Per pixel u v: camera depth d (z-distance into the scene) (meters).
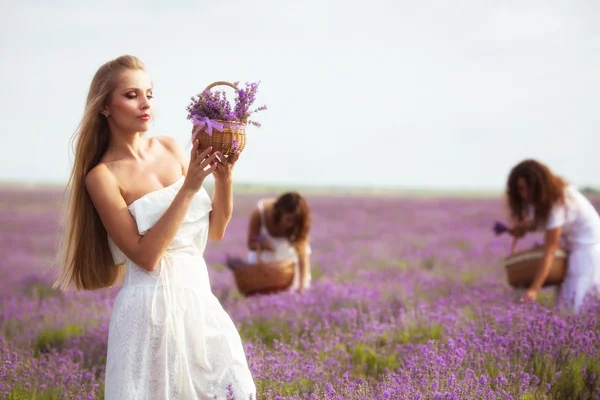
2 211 31.81
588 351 4.64
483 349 4.79
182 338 3.14
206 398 3.16
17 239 19.72
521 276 6.55
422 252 14.56
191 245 3.33
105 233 3.43
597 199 31.06
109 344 3.19
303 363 4.96
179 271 3.22
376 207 35.06
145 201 3.21
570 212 6.24
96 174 3.21
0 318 7.84
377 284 8.73
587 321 5.25
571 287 6.31
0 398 4.56
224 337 3.24
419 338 5.76
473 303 6.94
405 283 8.72
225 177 3.36
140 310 3.12
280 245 8.30
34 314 7.82
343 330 6.42
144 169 3.35
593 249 6.25
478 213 28.94
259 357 4.84
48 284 11.17
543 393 4.11
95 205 3.22
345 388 4.15
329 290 8.02
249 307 7.47
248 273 8.05
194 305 3.20
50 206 36.12
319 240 18.47
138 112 3.26
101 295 9.27
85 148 3.32
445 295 8.10
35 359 5.34
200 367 3.18
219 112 3.20
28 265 13.76
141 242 3.11
